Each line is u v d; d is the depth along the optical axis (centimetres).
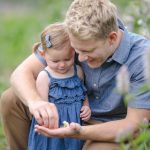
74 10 461
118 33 475
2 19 1730
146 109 468
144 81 471
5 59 1169
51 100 491
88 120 500
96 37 450
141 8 674
